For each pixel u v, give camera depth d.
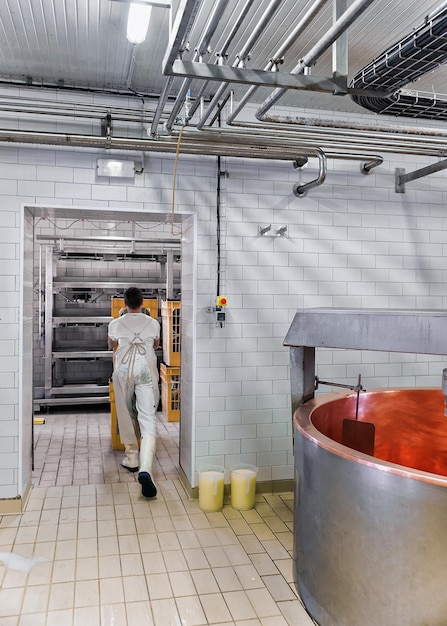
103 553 3.03
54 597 2.57
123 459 4.86
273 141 3.68
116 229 7.50
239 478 3.72
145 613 2.45
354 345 2.37
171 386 6.29
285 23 2.93
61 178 3.73
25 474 3.79
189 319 4.13
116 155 3.83
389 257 4.43
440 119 3.16
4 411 3.61
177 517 3.56
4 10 2.80
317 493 2.37
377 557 2.06
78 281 7.14
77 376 7.61
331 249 4.29
